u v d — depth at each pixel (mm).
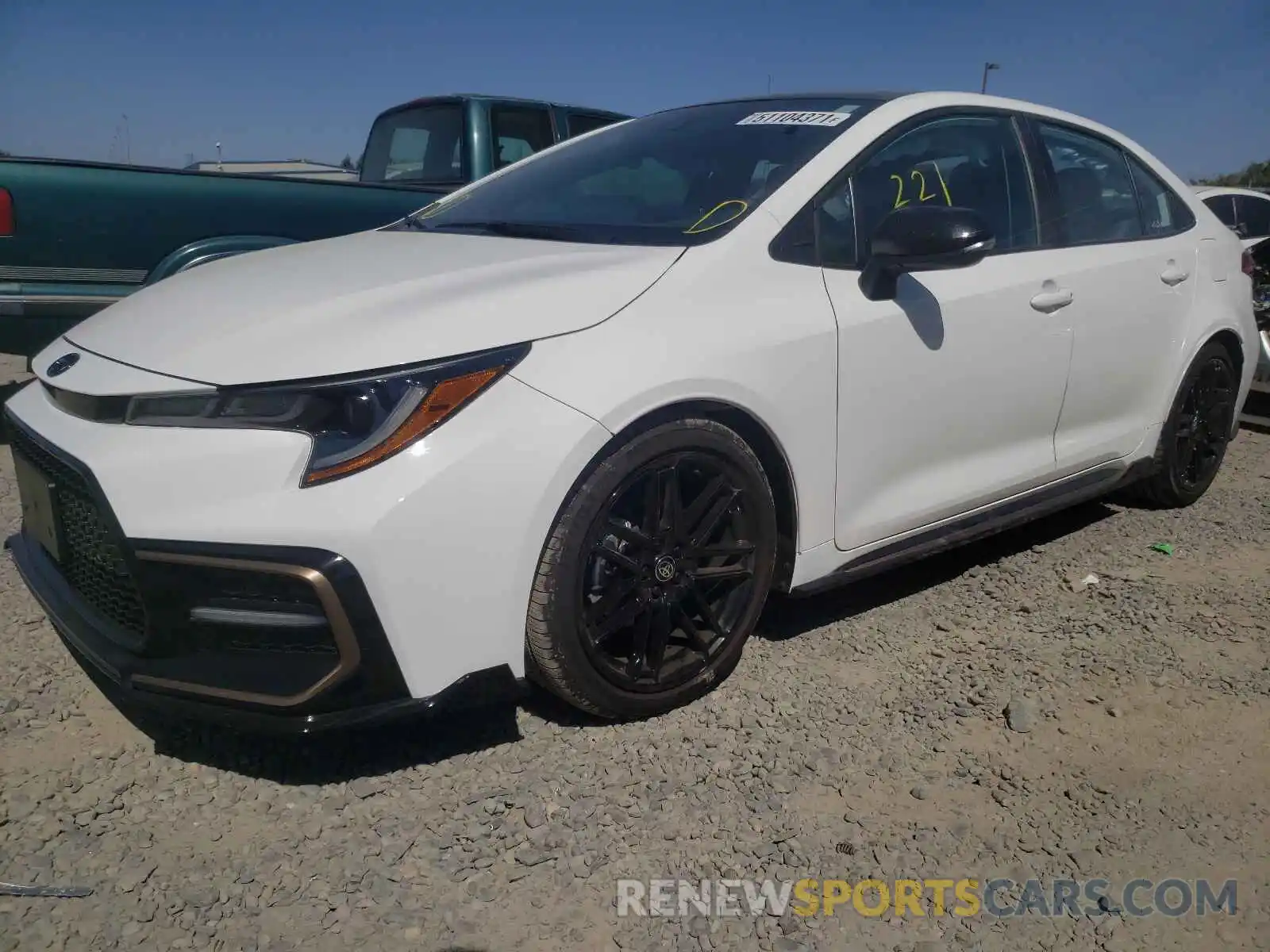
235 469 2221
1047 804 2547
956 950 2098
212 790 2480
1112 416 4086
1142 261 4066
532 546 2387
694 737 2754
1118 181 4207
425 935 2066
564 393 2414
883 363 3076
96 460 2316
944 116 3525
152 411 2336
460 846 2316
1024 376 3564
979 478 3529
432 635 2295
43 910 2080
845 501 3104
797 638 3359
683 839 2373
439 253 2967
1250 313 4750
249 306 2582
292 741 2676
